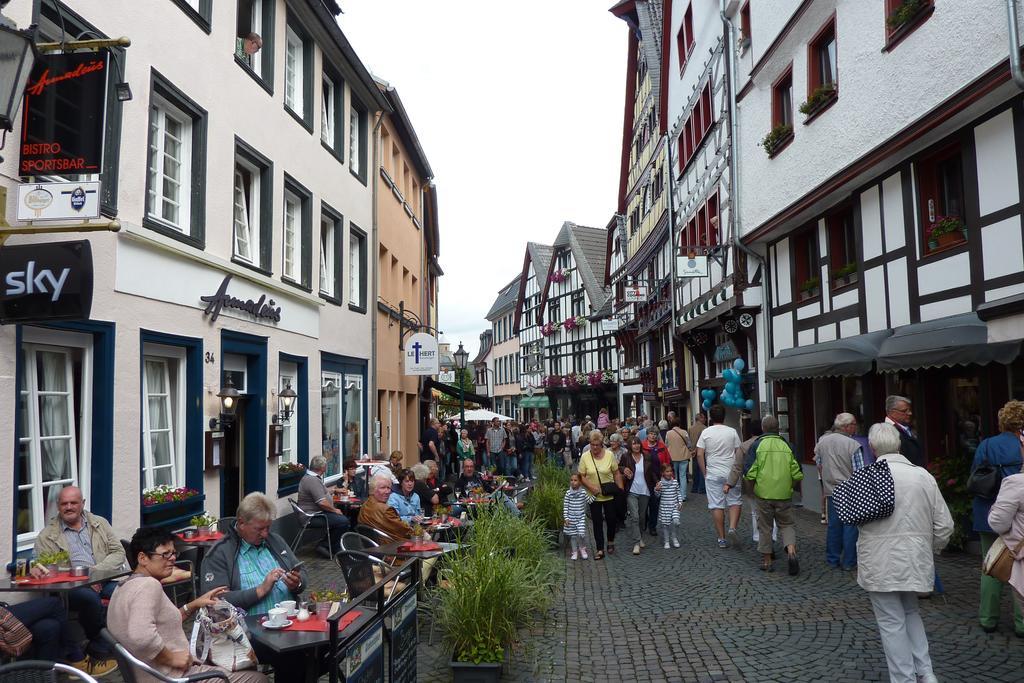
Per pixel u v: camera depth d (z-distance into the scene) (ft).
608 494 36.58
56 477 23.08
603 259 169.68
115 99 25.17
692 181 76.59
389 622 15.83
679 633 23.13
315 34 45.14
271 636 14.25
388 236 64.69
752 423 34.53
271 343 38.52
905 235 37.37
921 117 33.35
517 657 21.03
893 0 36.11
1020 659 19.11
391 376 65.82
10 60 15.71
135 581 14.30
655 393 105.50
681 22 80.79
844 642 21.53
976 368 33.01
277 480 38.65
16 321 19.66
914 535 16.40
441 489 38.83
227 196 33.94
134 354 26.05
